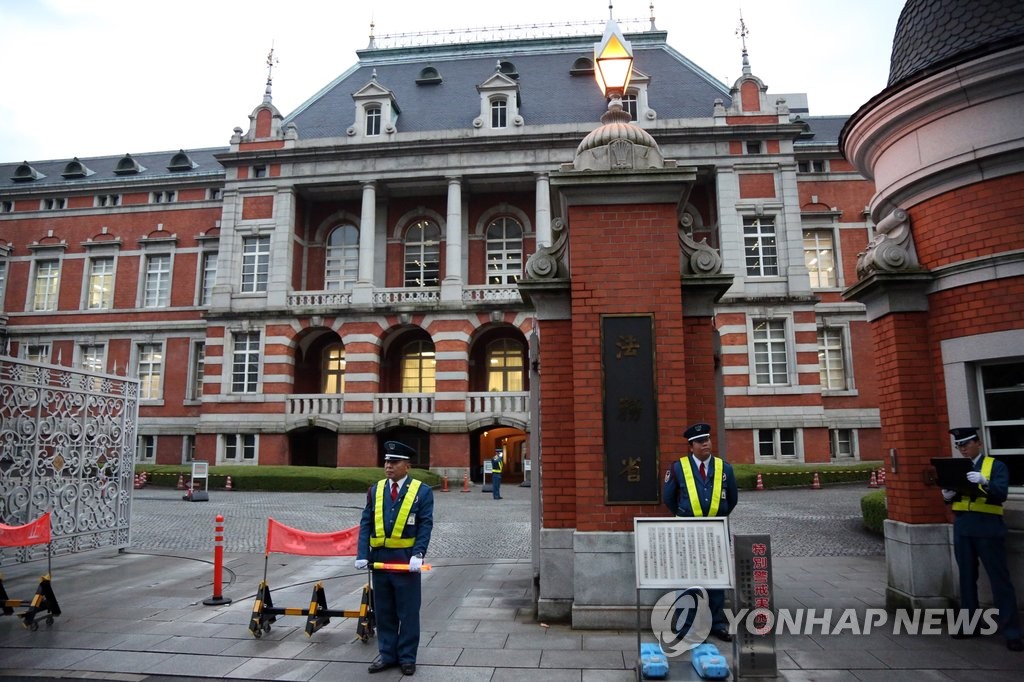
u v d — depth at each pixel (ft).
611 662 17.88
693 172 21.97
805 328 92.58
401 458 18.71
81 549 34.14
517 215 105.50
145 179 115.75
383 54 126.72
